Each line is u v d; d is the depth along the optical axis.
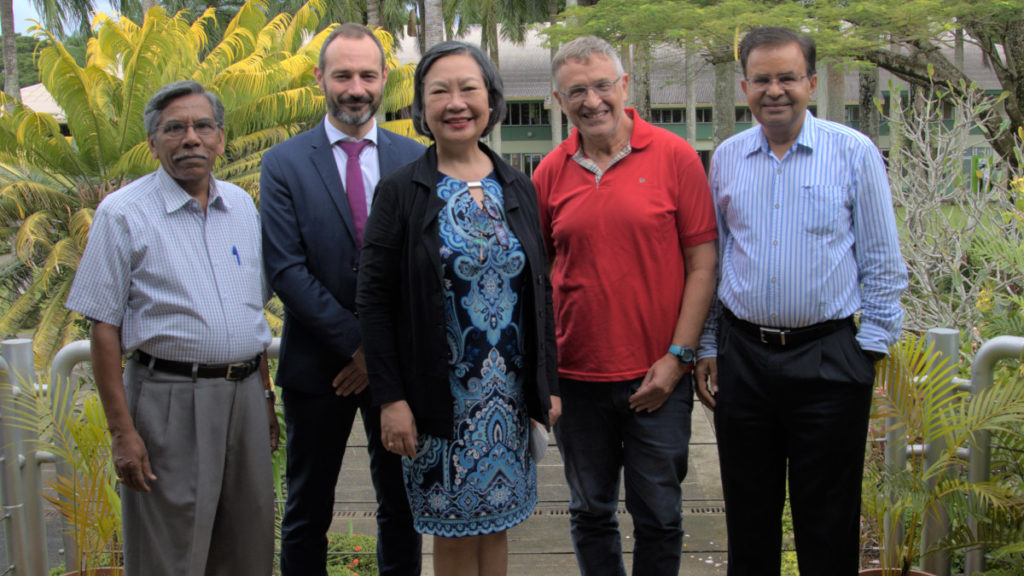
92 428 2.67
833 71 14.71
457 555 2.33
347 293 2.61
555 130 32.94
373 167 2.76
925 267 5.05
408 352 2.24
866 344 2.36
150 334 2.29
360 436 4.95
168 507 2.33
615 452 2.75
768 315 2.40
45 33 9.24
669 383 2.59
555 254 2.84
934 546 2.77
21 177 10.50
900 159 5.51
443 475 2.24
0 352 2.74
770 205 2.41
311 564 2.72
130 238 2.28
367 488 4.44
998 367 3.21
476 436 2.24
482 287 2.22
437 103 2.19
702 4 14.06
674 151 2.65
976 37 13.11
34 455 2.77
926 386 2.71
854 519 2.46
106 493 2.74
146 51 9.70
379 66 2.72
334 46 2.67
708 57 14.60
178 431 2.33
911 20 11.59
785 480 2.61
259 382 2.50
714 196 2.63
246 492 2.46
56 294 9.31
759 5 13.02
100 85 10.59
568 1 22.25
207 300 2.34
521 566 3.51
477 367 2.23
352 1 29.41
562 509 4.16
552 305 2.39
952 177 5.21
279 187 2.62
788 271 2.36
